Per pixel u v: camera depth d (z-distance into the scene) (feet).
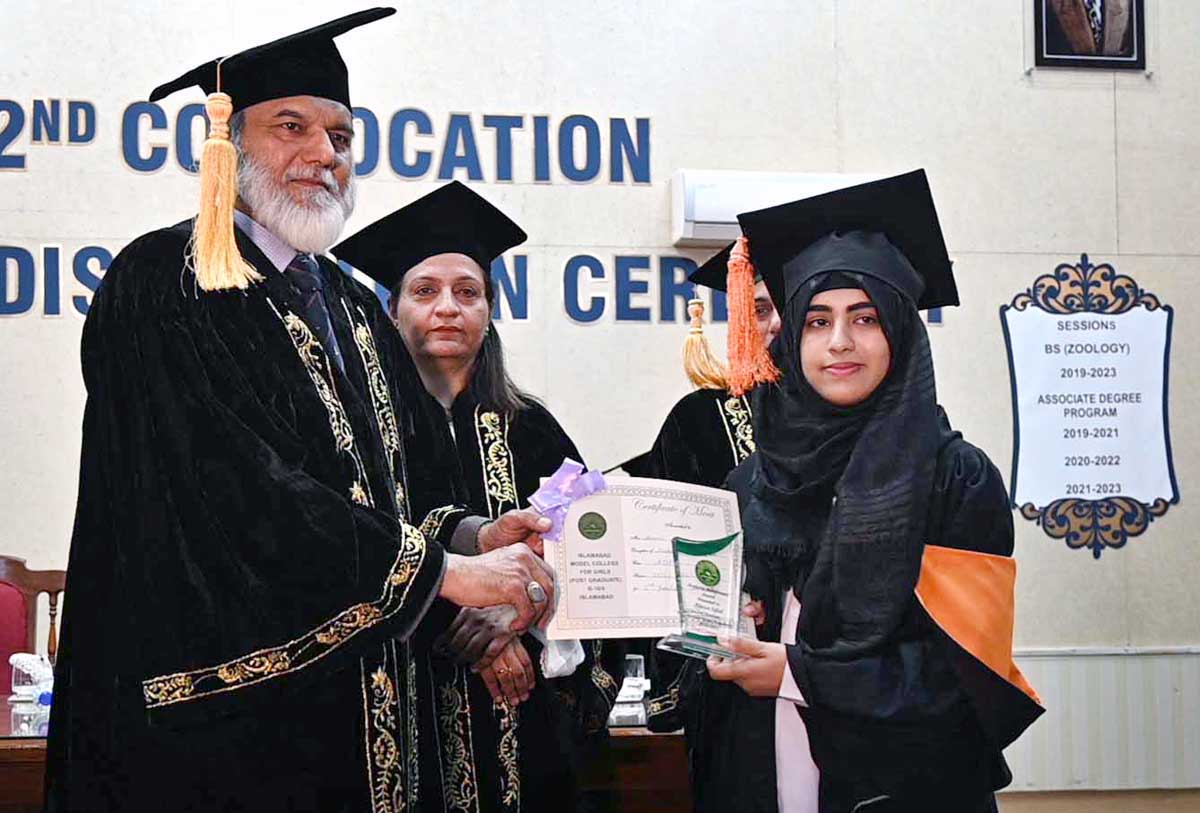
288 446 8.95
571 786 11.34
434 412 11.12
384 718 9.29
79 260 20.24
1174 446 22.03
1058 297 21.89
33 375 20.16
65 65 20.29
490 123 20.97
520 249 20.97
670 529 9.07
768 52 21.54
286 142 9.84
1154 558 21.93
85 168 20.30
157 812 8.73
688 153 21.33
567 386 21.01
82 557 8.98
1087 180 21.99
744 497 9.20
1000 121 21.90
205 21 20.49
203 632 8.64
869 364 8.48
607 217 21.13
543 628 9.41
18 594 15.39
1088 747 21.61
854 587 8.30
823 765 8.39
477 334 12.24
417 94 20.86
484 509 11.69
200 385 8.89
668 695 10.10
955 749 8.27
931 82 21.79
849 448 8.61
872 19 21.74
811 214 8.96
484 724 11.09
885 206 8.85
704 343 14.17
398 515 9.61
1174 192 22.13
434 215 12.34
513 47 21.04
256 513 8.70
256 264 9.57
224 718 8.84
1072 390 21.85
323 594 8.73
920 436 8.41
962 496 8.43
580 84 21.17
